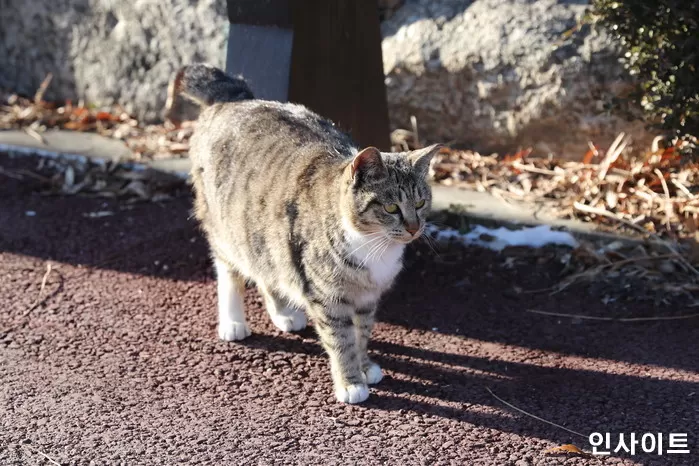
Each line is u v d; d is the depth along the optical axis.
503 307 1.89
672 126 1.94
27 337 1.81
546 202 2.12
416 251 2.04
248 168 1.72
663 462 1.54
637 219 2.02
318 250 1.62
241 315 1.82
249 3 1.96
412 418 1.63
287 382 1.71
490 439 1.59
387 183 1.60
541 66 2.22
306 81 1.99
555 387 1.69
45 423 1.61
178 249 2.08
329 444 1.58
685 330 1.81
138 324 1.85
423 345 1.80
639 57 1.97
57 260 2.05
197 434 1.59
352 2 2.05
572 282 1.94
